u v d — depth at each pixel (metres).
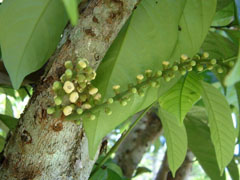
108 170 0.47
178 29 0.39
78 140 0.32
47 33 0.32
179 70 0.36
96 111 0.32
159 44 0.36
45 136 0.30
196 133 0.58
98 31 0.32
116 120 0.33
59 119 0.30
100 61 0.32
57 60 0.31
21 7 0.32
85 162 0.33
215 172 0.56
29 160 0.31
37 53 0.32
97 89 0.31
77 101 0.31
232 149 0.46
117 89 0.33
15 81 0.31
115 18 0.32
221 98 0.47
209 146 0.57
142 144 0.74
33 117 0.30
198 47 0.39
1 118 0.48
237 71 0.17
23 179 0.31
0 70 0.41
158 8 0.37
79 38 0.31
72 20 0.15
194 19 0.39
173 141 0.50
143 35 0.36
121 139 0.44
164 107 0.41
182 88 0.41
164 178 0.71
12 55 0.31
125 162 0.73
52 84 0.31
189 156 0.69
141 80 0.34
